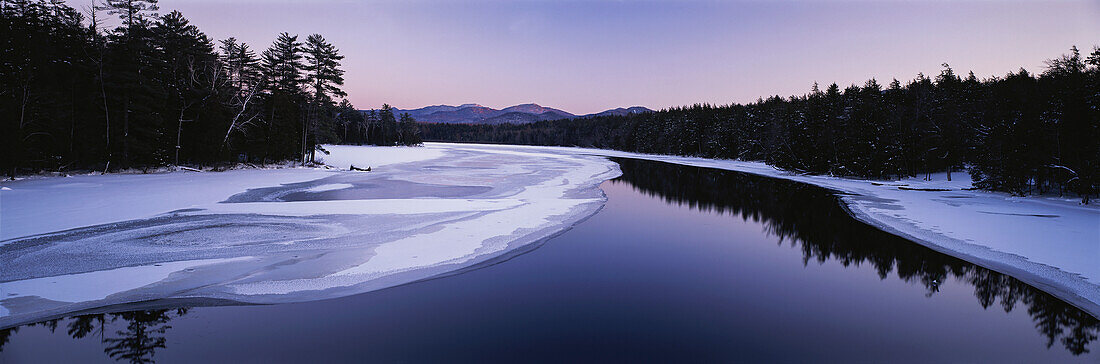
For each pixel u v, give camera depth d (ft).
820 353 24.71
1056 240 48.44
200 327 26.61
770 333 27.45
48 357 23.02
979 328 28.27
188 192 75.61
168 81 123.24
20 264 35.83
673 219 67.51
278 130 144.97
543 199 80.07
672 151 335.26
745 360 23.76
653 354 24.41
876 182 124.06
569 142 575.38
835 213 73.31
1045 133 86.12
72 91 101.35
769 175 155.84
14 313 27.58
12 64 90.17
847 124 141.69
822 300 33.30
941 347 25.59
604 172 155.43
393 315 28.94
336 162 167.43
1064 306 31.78
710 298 33.47
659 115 388.37
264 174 113.09
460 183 102.94
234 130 135.44
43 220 51.01
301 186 90.84
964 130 121.80
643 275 38.81
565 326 27.89
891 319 29.78
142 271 35.12
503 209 66.49
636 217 68.03
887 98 153.07
